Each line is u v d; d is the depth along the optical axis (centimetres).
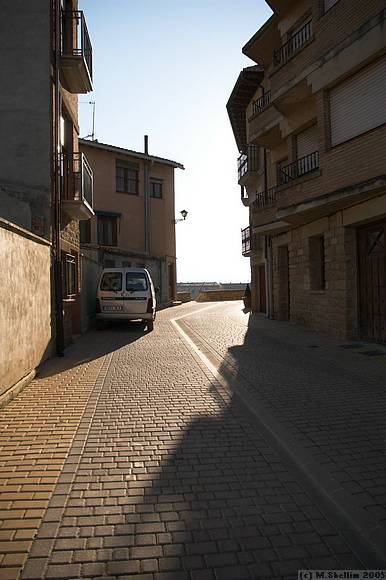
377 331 1066
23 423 514
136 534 292
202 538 288
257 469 396
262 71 1914
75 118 1312
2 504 329
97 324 1523
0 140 1000
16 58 1015
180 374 789
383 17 934
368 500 333
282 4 1452
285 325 1565
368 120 1013
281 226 1552
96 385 702
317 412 554
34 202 986
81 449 437
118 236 2709
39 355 813
